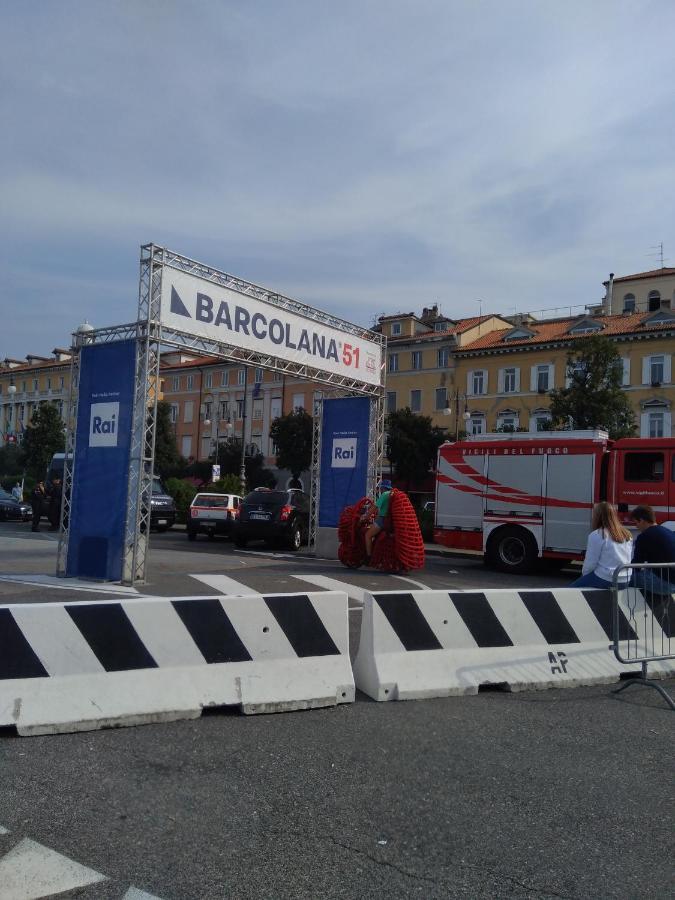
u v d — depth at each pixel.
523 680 6.85
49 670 5.26
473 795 4.31
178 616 5.71
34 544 20.00
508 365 56.28
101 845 3.57
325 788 4.35
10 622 5.18
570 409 30.48
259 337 15.01
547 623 7.14
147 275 12.42
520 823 3.95
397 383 61.69
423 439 48.75
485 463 17.09
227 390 72.12
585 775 4.70
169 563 16.03
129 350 12.39
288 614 6.12
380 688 6.25
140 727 5.36
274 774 4.55
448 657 6.63
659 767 4.89
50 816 3.87
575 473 15.99
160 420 63.59
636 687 7.14
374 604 6.46
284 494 21.80
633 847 3.71
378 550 15.36
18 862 3.37
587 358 30.73
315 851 3.57
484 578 15.39
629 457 15.58
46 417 55.34
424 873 3.39
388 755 4.95
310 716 5.79
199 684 5.70
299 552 20.91
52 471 30.09
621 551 7.65
